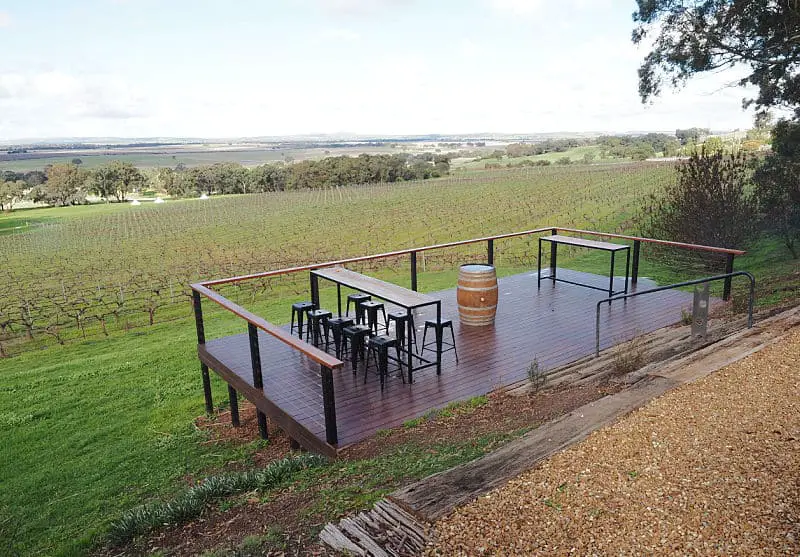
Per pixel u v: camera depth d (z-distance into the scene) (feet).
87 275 87.45
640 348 18.16
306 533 9.06
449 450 12.35
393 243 93.76
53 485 19.44
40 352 44.62
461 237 91.20
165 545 10.48
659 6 44.83
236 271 80.23
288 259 86.79
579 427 11.55
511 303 26.12
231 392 21.66
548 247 69.87
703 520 8.17
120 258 102.01
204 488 12.41
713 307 23.88
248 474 13.14
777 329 17.53
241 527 10.27
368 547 8.20
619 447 10.57
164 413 25.35
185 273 80.84
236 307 18.38
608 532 8.08
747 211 39.42
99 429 24.31
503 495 9.23
